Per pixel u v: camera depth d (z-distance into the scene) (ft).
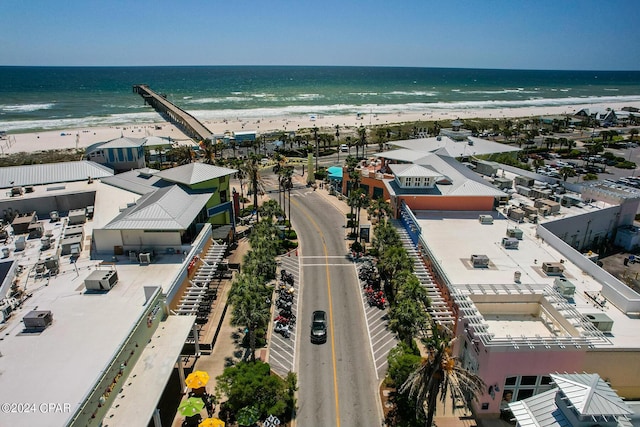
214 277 191.83
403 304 129.08
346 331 157.69
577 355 110.52
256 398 113.60
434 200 207.92
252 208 279.08
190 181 199.52
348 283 191.01
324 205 298.35
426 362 94.79
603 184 259.19
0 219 188.34
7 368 99.25
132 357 107.34
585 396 82.23
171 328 124.36
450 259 161.27
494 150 307.78
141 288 137.80
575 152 448.65
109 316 121.08
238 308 129.49
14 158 389.80
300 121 647.56
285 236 235.81
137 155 268.41
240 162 337.52
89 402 85.56
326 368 138.92
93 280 134.92
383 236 182.29
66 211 198.49
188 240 169.99
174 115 617.21
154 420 104.42
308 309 171.22
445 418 119.24
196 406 107.86
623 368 112.78
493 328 124.16
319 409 122.72
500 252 168.14
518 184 256.52
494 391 113.70
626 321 125.18
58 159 390.01
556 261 161.38
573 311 121.49
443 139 315.78
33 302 128.16
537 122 638.53
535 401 90.33
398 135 526.98
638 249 234.38
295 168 400.26
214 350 146.41
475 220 200.23
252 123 622.95
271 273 187.11
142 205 171.53
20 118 637.71
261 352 145.69
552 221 200.13
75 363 101.09
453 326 138.00
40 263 146.72
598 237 230.89
